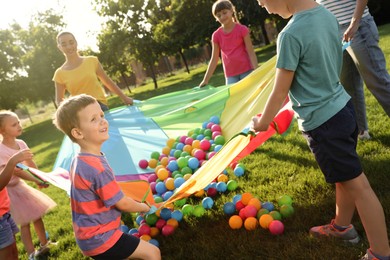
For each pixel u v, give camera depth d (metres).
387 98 3.66
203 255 2.98
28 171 3.04
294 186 3.64
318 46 2.17
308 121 2.32
